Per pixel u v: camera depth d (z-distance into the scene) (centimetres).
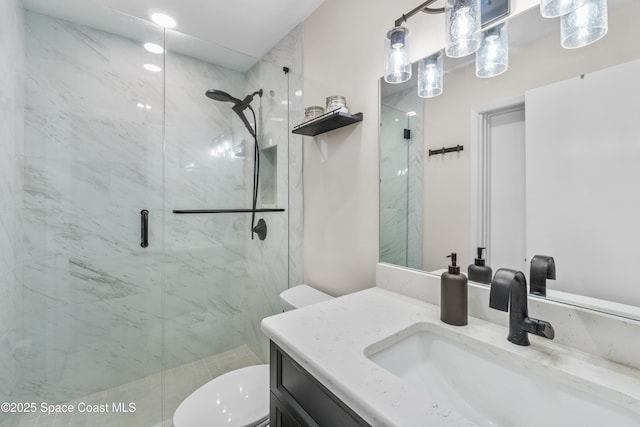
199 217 202
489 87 88
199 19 168
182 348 199
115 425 150
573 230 72
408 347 81
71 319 169
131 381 183
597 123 68
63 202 166
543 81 77
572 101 72
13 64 138
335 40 145
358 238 135
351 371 60
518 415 65
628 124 63
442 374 80
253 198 201
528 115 80
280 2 154
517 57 82
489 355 71
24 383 156
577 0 66
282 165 184
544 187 77
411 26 109
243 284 218
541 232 77
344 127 142
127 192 182
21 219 152
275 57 193
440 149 102
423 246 107
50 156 162
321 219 157
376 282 121
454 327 80
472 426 45
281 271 185
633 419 51
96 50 171
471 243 93
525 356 65
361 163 132
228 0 152
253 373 133
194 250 202
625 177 64
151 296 190
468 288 89
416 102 109
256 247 206
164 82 188
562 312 70
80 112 168
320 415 65
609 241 66
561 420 59
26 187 155
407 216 113
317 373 62
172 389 178
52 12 158
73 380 168
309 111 142
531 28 79
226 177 204
